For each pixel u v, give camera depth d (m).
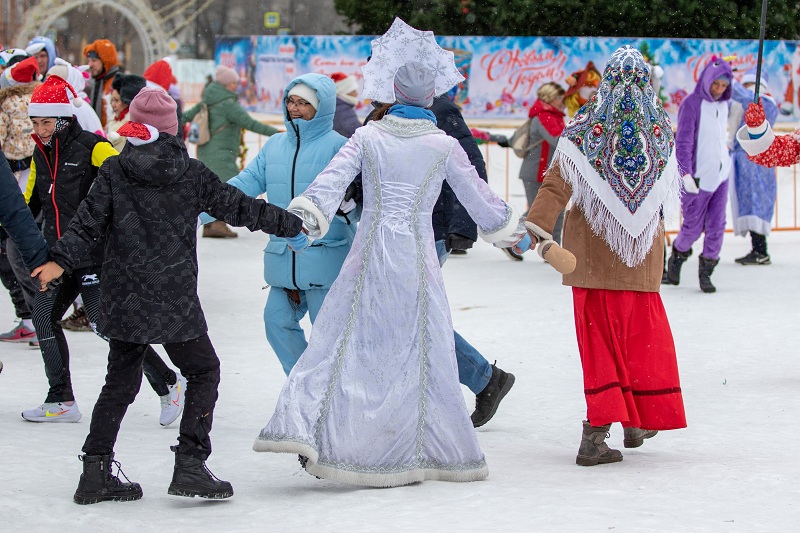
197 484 5.29
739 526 4.80
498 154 24.03
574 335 10.34
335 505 5.30
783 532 4.72
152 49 42.44
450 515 5.05
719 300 12.02
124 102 10.31
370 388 5.65
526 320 11.05
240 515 5.16
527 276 13.95
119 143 8.35
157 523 5.04
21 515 5.16
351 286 5.75
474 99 26.19
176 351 5.35
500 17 26.03
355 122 13.62
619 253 6.13
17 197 5.32
